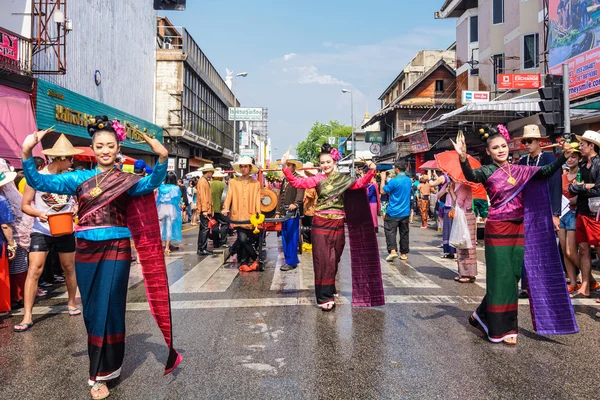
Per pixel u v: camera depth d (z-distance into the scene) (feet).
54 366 13.32
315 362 13.26
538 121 58.95
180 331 16.17
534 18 66.03
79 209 11.94
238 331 16.11
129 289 23.04
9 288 18.63
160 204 34.99
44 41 43.91
